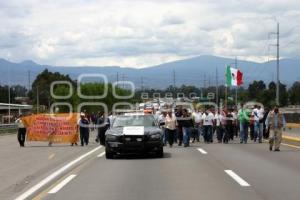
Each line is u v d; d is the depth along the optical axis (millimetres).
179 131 30938
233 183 14336
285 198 11883
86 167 19250
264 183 14305
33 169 19000
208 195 12352
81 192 13133
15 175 17250
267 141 35000
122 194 12695
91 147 31234
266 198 11891
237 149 27375
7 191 13727
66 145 33688
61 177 16359
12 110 118562
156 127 23438
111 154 22734
